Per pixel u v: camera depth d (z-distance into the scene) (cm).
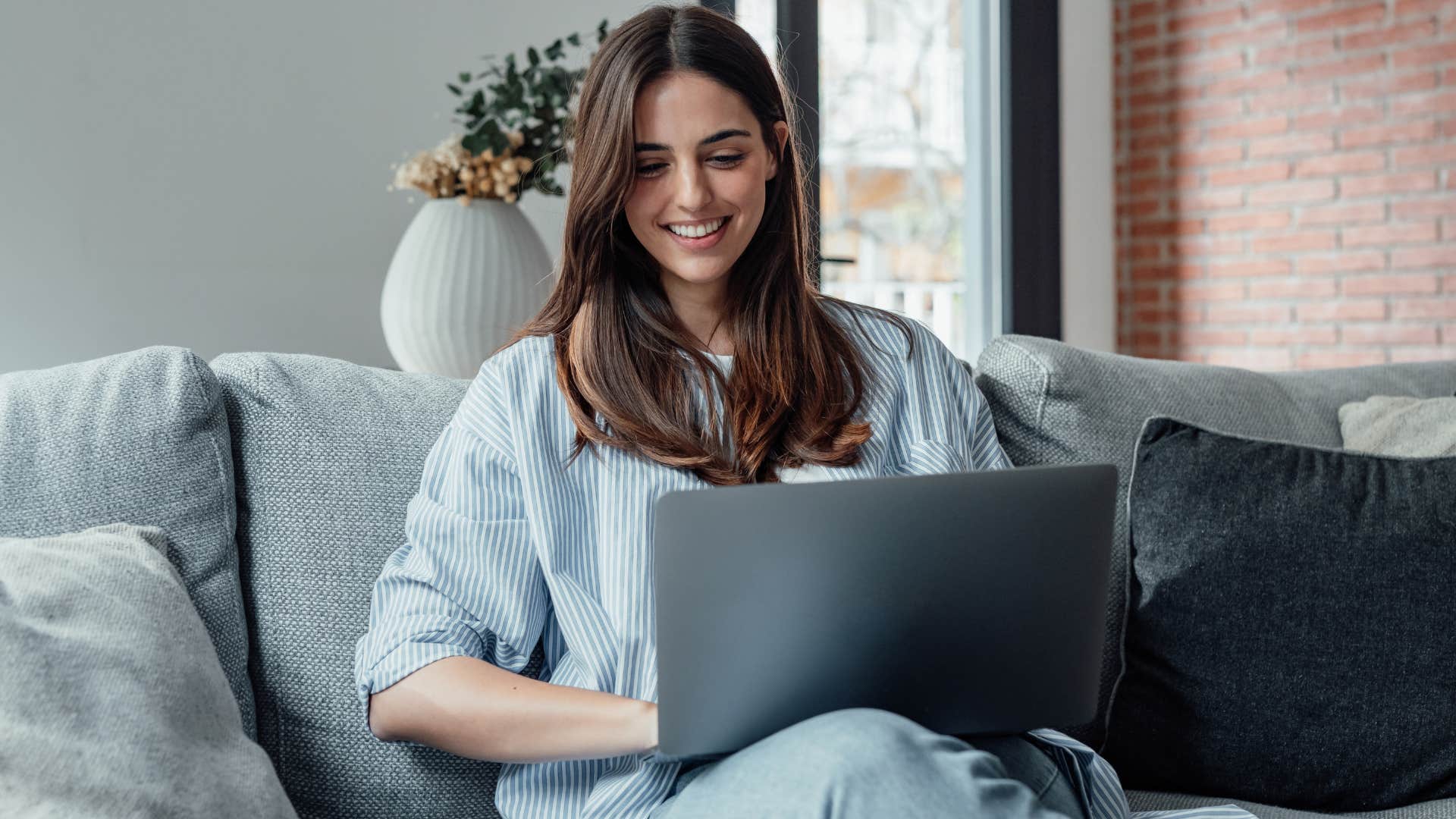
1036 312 402
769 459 125
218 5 242
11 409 114
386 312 211
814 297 137
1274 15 400
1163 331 435
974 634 97
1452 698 133
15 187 222
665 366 125
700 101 121
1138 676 142
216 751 97
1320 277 396
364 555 124
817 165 340
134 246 235
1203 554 139
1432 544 137
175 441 117
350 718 119
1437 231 371
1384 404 171
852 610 93
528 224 214
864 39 374
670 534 89
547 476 118
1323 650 135
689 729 92
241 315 248
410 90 267
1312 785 134
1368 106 383
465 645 112
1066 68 406
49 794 85
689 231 124
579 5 290
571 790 113
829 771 86
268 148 249
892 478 92
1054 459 154
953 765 87
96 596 99
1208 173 419
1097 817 111
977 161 399
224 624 115
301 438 126
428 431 132
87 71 229
